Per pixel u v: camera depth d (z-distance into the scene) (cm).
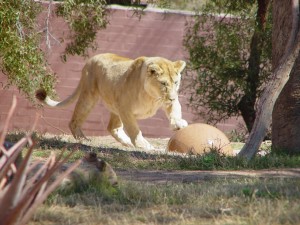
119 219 1198
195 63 3194
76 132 2667
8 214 857
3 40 2448
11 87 3272
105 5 3166
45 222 1173
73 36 3038
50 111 3319
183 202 1342
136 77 2420
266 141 3062
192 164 1902
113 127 2686
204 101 3216
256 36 3084
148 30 3341
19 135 2391
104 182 1402
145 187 1426
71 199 1309
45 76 2694
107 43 3325
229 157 1969
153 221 1189
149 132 3366
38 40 2641
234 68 3147
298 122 2152
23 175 887
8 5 2433
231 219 1194
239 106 3166
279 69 1997
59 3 2975
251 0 3152
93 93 2634
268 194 1378
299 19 2006
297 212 1207
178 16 3344
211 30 3219
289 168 1898
